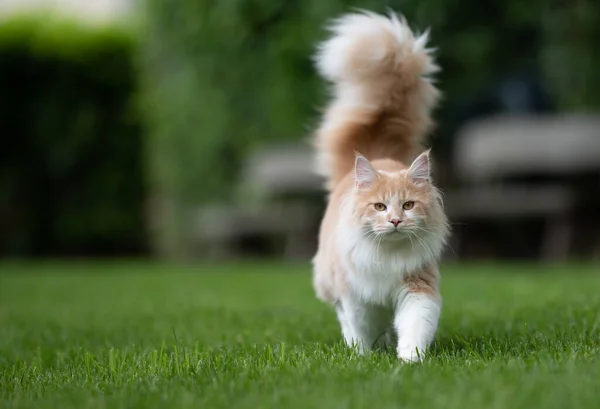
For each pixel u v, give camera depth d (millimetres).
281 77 15539
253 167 20016
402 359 4914
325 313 7898
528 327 6176
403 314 5309
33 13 18297
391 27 6488
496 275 12273
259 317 7930
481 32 15578
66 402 4129
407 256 5301
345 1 13484
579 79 17469
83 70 18031
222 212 20500
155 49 18078
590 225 18047
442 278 11828
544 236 18766
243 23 14617
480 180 18156
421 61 6484
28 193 18312
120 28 18344
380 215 5258
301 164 19438
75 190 18516
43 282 13211
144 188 18812
